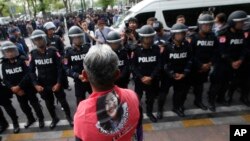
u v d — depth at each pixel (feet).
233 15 14.58
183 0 24.93
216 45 15.15
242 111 15.74
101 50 4.48
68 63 14.32
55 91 14.42
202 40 14.94
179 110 15.72
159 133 13.85
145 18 25.09
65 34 69.72
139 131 5.26
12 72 14.06
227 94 18.08
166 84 15.08
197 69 15.44
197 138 13.14
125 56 14.28
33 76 14.17
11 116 14.98
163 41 16.43
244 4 25.29
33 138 14.46
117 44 13.82
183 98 15.65
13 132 15.23
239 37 14.84
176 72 14.70
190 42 15.33
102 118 4.45
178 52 14.26
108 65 4.38
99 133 4.45
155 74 14.17
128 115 4.75
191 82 15.98
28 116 15.61
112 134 4.55
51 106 15.12
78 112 4.54
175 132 13.84
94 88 4.59
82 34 13.96
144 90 14.92
